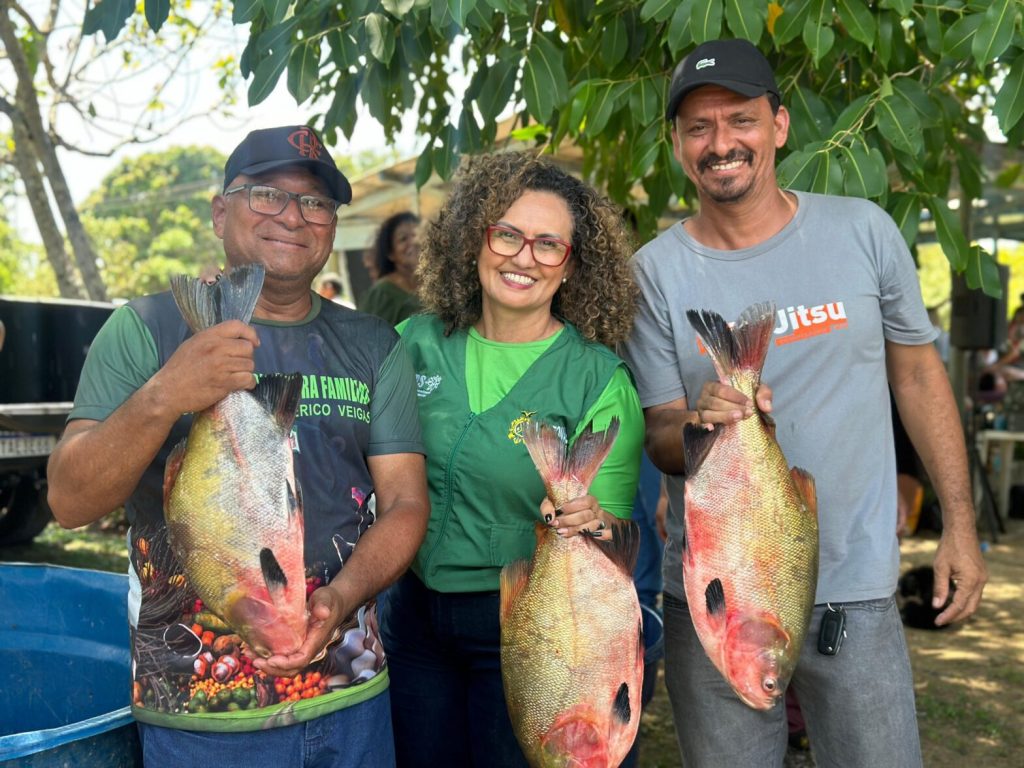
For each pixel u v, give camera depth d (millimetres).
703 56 2494
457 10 2707
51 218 8742
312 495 2137
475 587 2555
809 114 3291
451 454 2549
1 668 3051
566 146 5895
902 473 7883
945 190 3861
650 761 4387
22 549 8164
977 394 9664
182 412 1862
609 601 2189
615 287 2607
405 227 5742
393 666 2762
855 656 2529
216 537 1942
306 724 2100
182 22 8312
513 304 2506
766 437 2295
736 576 2250
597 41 3693
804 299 2557
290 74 3025
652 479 4180
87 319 7438
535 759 2201
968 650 5941
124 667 2957
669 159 3387
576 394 2520
